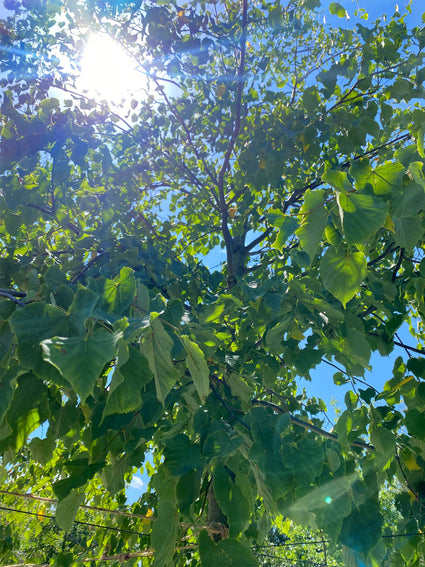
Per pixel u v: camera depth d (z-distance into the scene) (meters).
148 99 3.96
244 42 3.60
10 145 2.65
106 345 0.86
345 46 3.99
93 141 3.01
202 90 3.70
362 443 2.36
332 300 2.41
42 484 3.92
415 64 3.03
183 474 1.59
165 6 3.48
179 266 3.35
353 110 3.25
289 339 2.26
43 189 2.72
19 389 1.25
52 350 0.83
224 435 1.60
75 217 3.35
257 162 3.26
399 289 2.92
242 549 1.53
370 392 2.22
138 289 1.61
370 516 1.71
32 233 3.31
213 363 2.24
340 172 1.22
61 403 1.64
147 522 3.06
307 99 3.18
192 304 3.17
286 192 4.41
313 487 1.57
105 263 2.99
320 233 1.36
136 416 1.91
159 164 4.06
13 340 1.15
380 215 1.20
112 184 3.64
